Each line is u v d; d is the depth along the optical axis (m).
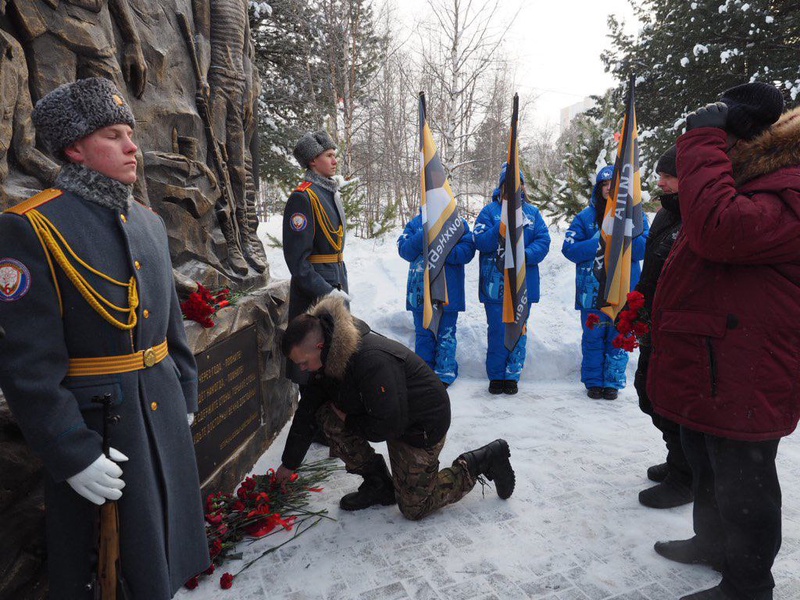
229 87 3.48
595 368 4.39
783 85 9.26
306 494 2.91
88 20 2.30
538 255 4.32
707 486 2.14
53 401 1.38
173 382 1.77
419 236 4.51
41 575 1.76
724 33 9.58
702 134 1.73
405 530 2.58
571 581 2.19
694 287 1.83
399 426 2.33
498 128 22.52
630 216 3.85
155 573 1.60
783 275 1.68
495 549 2.41
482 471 2.70
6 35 1.93
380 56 13.86
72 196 1.52
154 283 1.69
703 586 2.13
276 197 15.35
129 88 2.65
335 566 2.32
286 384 3.93
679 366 1.89
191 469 1.85
